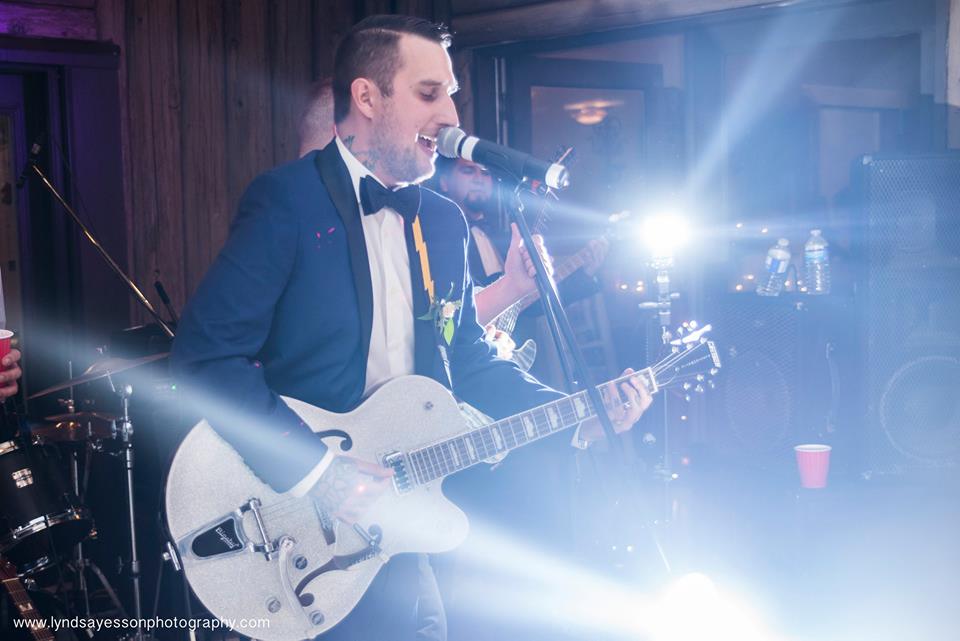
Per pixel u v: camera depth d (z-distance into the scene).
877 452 4.03
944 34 4.47
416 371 2.35
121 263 5.01
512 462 3.50
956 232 4.00
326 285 2.17
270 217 2.12
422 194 2.40
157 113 5.15
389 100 2.21
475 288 3.46
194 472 2.09
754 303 4.70
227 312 2.07
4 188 4.91
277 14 5.54
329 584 2.17
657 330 4.93
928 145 4.82
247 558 2.12
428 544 2.26
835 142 5.88
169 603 4.06
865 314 4.01
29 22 4.77
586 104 6.05
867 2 4.54
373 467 2.17
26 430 3.49
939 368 4.00
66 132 4.86
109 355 4.21
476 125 5.56
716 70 5.83
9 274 4.91
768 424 4.68
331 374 2.21
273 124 5.56
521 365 3.49
